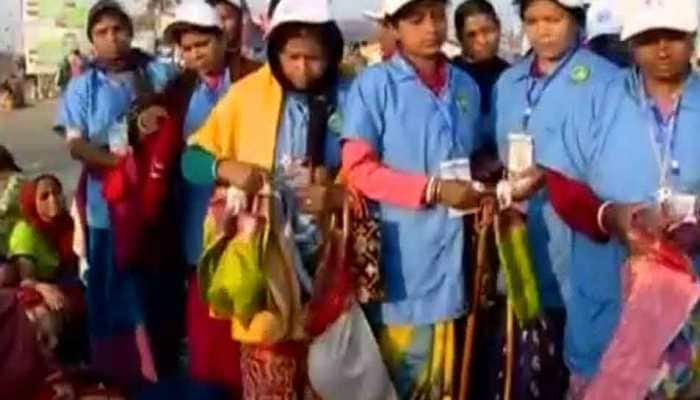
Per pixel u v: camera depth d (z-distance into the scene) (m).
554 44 5.80
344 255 5.65
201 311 6.32
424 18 5.60
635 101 5.36
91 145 7.62
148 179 6.67
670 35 5.14
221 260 5.70
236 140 5.96
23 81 33.59
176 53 7.68
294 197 5.77
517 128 5.89
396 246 5.66
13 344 4.32
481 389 5.82
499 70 7.16
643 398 5.17
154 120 6.68
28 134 25.03
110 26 7.72
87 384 5.82
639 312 5.17
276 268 5.68
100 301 7.34
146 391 6.23
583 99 5.68
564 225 5.77
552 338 5.77
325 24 5.82
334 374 5.69
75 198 8.03
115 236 6.86
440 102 5.68
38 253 8.10
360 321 5.71
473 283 5.70
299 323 5.73
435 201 5.53
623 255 5.50
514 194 5.48
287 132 5.90
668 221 5.13
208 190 6.61
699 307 5.16
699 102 5.24
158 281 7.12
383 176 5.57
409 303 5.69
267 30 6.08
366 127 5.62
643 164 5.30
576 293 5.65
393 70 5.68
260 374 5.77
